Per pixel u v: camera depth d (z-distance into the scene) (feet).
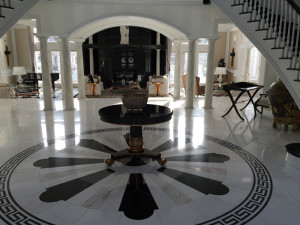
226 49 50.14
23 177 12.51
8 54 44.32
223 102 33.83
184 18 26.76
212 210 10.00
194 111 28.19
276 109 20.68
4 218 9.41
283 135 19.79
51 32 25.90
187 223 9.21
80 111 27.71
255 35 17.78
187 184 11.98
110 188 11.55
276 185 12.02
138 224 9.13
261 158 15.21
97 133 19.75
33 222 9.20
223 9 19.29
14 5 17.79
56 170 13.30
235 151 16.33
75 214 9.66
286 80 16.19
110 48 51.06
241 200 10.71
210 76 28.89
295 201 10.69
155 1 25.68
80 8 25.50
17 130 20.53
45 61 26.86
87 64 52.19
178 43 34.76
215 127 21.83
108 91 45.27
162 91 40.88
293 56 15.57
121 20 33.22
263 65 34.01
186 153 15.88
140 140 14.17
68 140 18.10
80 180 12.25
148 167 13.78
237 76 45.52
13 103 32.30
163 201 10.56
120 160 14.64
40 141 17.84
